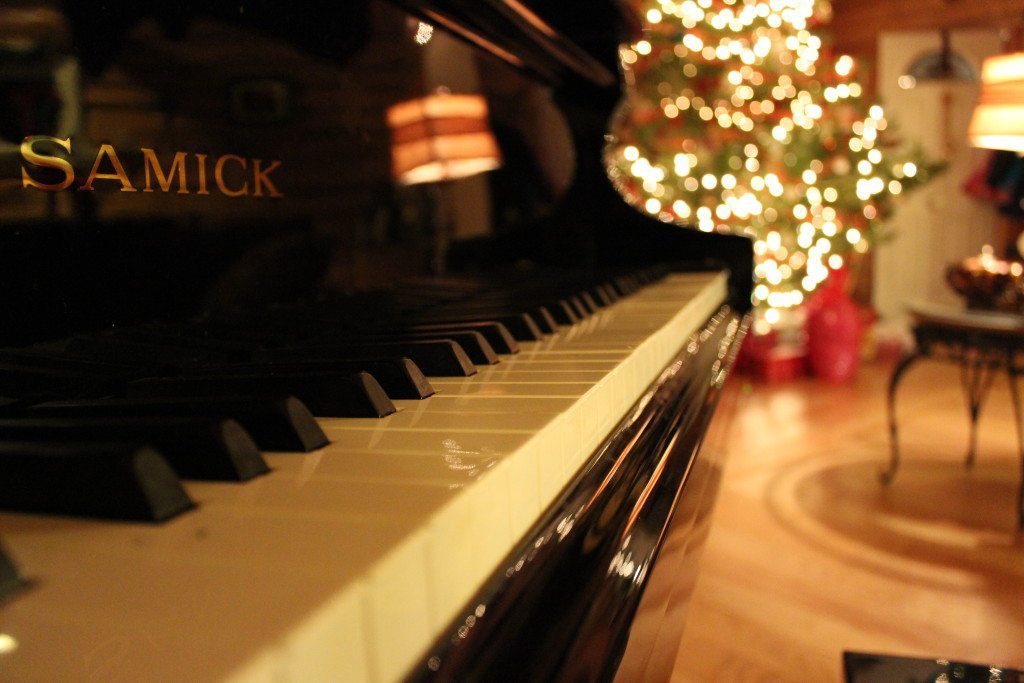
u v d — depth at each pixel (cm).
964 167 261
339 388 24
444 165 59
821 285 196
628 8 67
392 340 32
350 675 15
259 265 40
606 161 80
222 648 13
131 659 13
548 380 28
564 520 21
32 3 29
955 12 246
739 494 117
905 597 84
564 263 77
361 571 15
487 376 29
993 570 90
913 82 251
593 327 41
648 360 36
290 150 43
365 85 50
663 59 194
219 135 38
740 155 189
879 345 239
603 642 19
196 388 25
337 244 47
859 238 195
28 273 29
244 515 17
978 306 120
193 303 36
